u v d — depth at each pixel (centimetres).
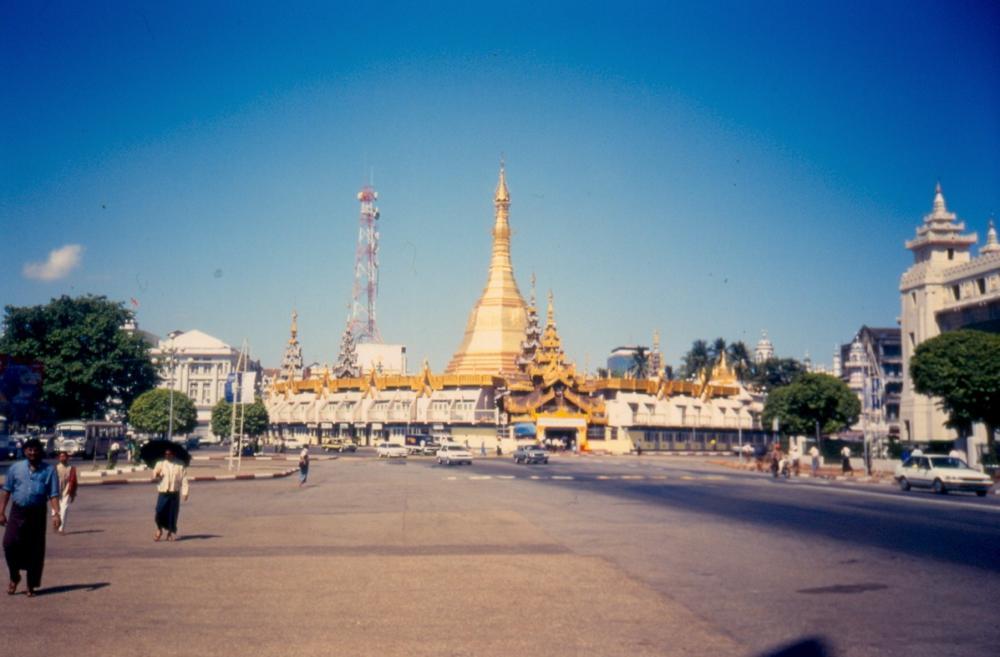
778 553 1712
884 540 1922
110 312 8644
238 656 919
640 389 11825
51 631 1030
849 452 5966
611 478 4853
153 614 1129
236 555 1698
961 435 5866
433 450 9931
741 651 940
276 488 3925
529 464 7206
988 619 1100
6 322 8356
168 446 1972
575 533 2078
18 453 6988
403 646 962
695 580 1392
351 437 12419
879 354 11694
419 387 11956
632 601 1218
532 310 12550
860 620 1091
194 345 16350
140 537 2008
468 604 1198
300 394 13938
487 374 11606
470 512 2666
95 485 4100
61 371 8150
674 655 923
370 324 16438
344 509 2791
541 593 1280
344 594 1273
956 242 8525
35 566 1240
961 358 5553
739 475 5559
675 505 2934
